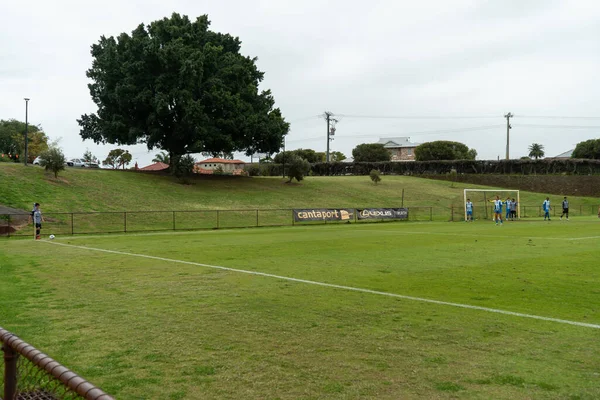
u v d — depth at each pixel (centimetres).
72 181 4294
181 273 1243
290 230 3128
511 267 1338
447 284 1073
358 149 10431
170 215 3866
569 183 6956
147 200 4262
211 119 5384
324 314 793
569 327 711
